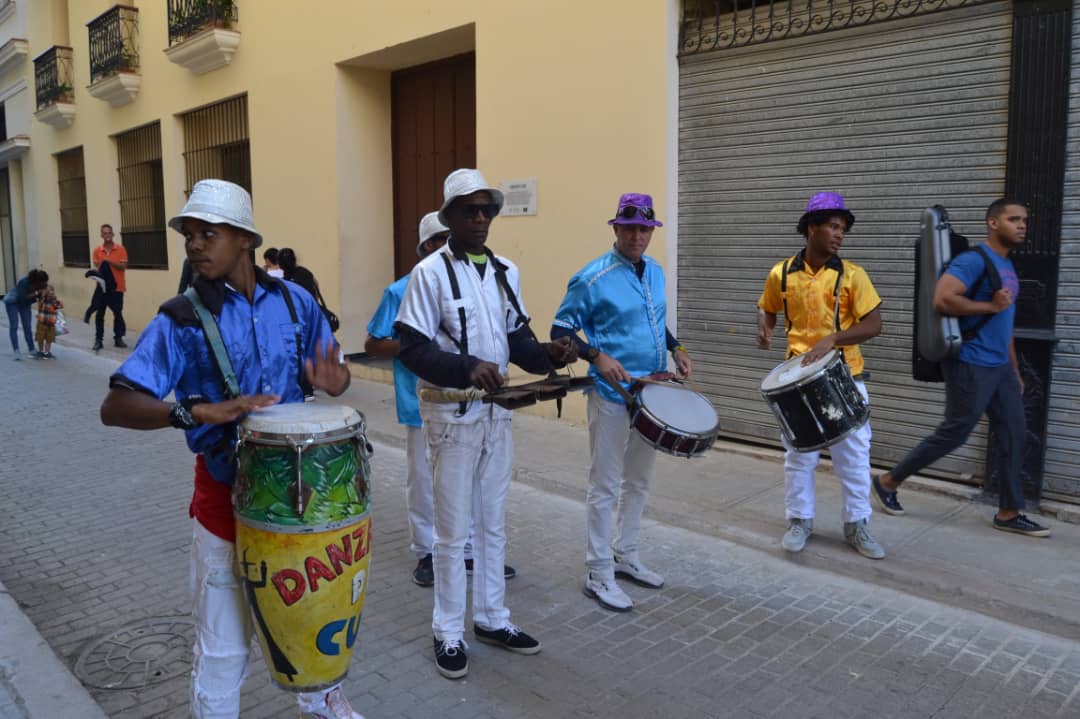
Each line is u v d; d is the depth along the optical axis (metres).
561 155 7.76
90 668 3.74
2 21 22.25
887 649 3.86
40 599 4.49
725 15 6.58
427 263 3.45
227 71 12.69
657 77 6.92
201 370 2.53
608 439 4.14
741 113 6.55
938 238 4.77
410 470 4.55
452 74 10.23
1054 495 5.27
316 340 2.77
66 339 15.32
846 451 4.66
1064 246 5.07
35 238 21.94
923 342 4.84
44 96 19.19
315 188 11.10
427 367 3.32
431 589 4.57
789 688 3.53
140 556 5.08
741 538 5.12
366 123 10.88
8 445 7.83
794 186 6.32
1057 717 3.30
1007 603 4.12
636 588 4.54
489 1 8.32
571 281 4.24
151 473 6.89
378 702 3.44
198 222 2.45
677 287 7.09
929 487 5.68
